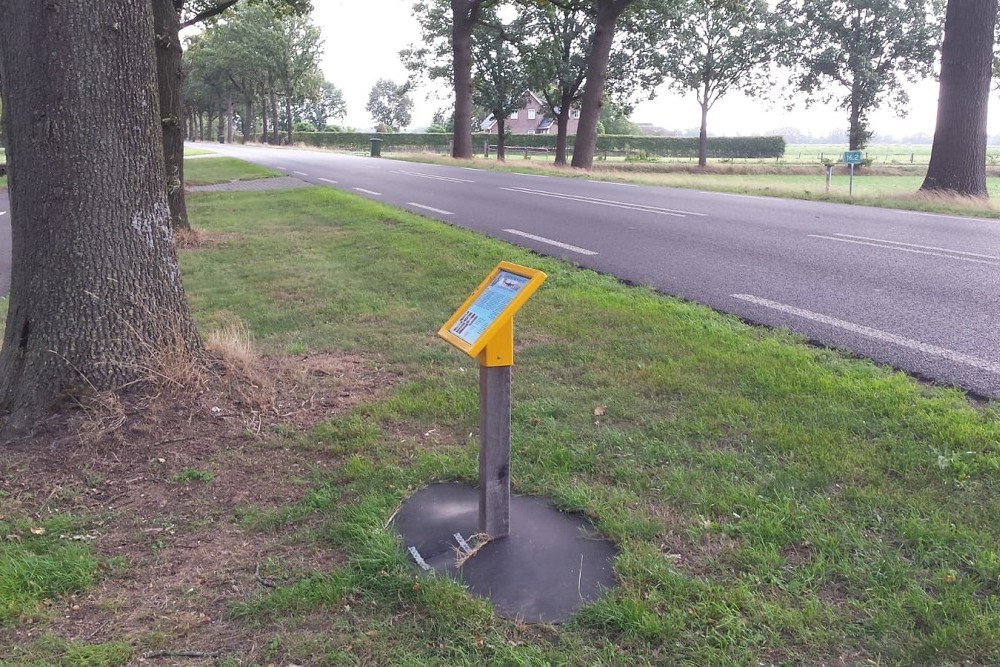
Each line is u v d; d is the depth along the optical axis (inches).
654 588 105.6
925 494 126.0
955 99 735.1
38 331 161.8
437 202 627.8
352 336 247.1
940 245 393.1
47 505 137.3
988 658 90.4
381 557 115.1
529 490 138.6
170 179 438.9
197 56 3348.9
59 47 157.4
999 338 215.9
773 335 220.8
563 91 1801.2
